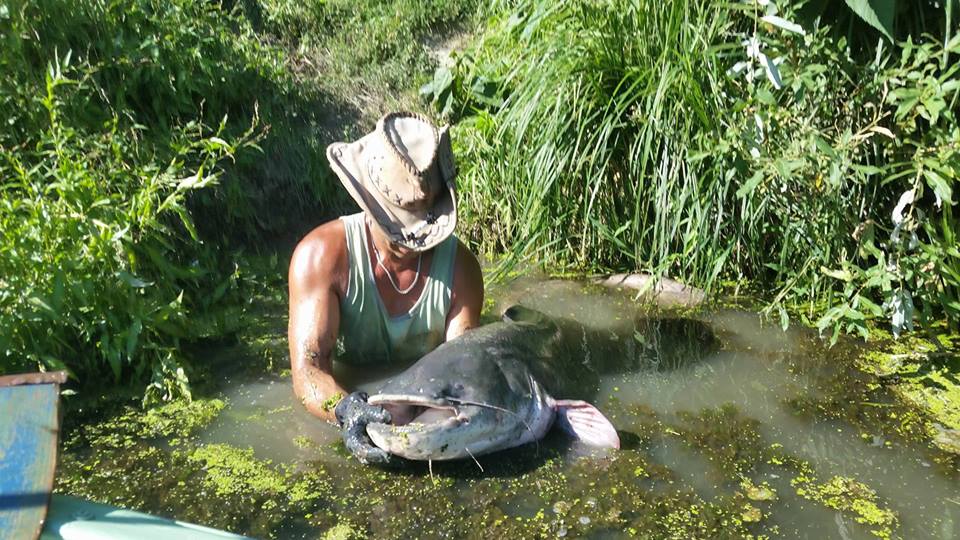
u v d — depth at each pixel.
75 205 2.77
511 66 3.83
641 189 3.22
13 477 1.65
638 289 3.32
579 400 2.54
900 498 2.25
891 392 2.71
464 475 2.28
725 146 2.94
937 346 2.91
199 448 2.37
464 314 2.67
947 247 2.84
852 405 2.63
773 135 2.96
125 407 2.55
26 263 2.59
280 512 2.14
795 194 3.09
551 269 3.48
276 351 2.85
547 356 2.59
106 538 1.66
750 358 2.88
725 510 2.18
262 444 2.39
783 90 3.08
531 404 2.38
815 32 2.90
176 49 3.59
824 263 3.12
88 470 2.28
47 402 1.79
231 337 2.93
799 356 2.90
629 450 2.40
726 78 3.14
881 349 2.94
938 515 2.19
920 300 3.13
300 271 2.53
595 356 2.88
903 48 2.96
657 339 2.99
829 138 3.02
